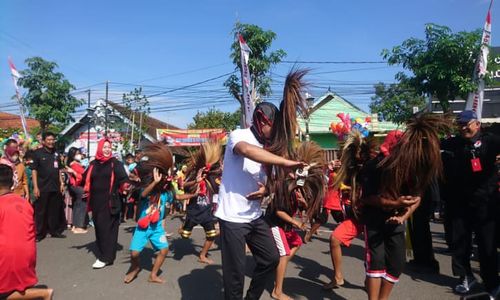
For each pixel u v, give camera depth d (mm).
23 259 4070
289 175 4094
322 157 4918
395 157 3539
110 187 6355
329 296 4918
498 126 5746
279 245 4672
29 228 4207
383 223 3822
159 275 5824
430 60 10062
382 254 3850
